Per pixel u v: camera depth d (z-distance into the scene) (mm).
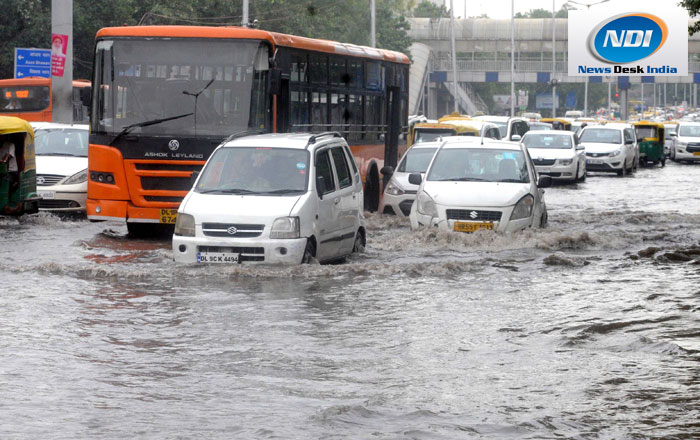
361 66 30922
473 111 146500
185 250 18078
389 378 10758
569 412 9398
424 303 15367
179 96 24031
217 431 8656
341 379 10695
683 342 12703
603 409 9508
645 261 20359
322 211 18828
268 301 15359
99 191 24281
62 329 13164
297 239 17906
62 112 39219
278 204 18109
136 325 13477
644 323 13898
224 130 23938
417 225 23219
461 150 24750
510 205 22734
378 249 21922
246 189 18797
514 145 24969
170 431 8656
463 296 16031
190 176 22500
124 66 24172
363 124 31188
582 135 62031
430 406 9602
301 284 16969
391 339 12781
